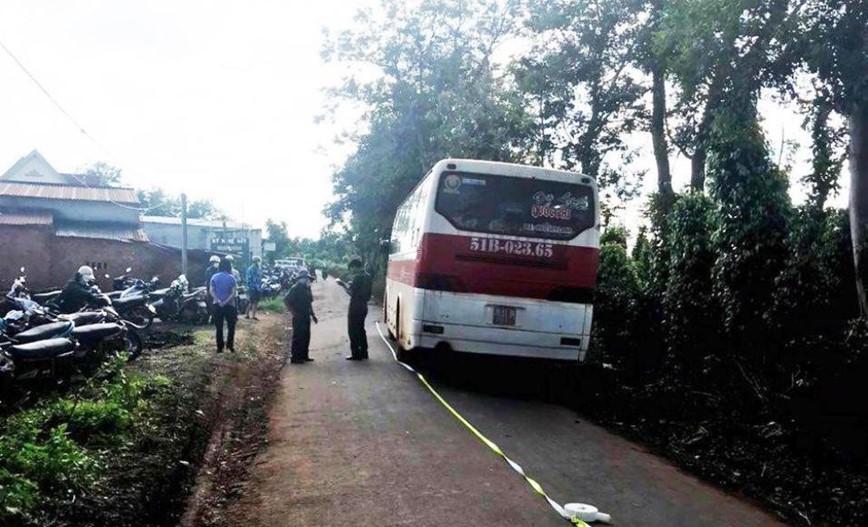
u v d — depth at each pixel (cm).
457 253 902
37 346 714
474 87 2392
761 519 486
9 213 2631
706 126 924
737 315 802
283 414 791
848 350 653
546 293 909
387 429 714
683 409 807
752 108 826
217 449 677
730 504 516
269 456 627
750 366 784
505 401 897
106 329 896
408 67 3030
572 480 561
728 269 812
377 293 3722
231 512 497
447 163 912
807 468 581
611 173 1834
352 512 480
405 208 1323
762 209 795
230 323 1230
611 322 1180
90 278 1133
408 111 3005
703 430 711
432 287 901
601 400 902
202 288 1764
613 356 1149
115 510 452
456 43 2933
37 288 2353
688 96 858
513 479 555
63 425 520
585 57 1656
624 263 1361
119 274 2525
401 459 605
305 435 693
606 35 1606
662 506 504
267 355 1358
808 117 790
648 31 1458
